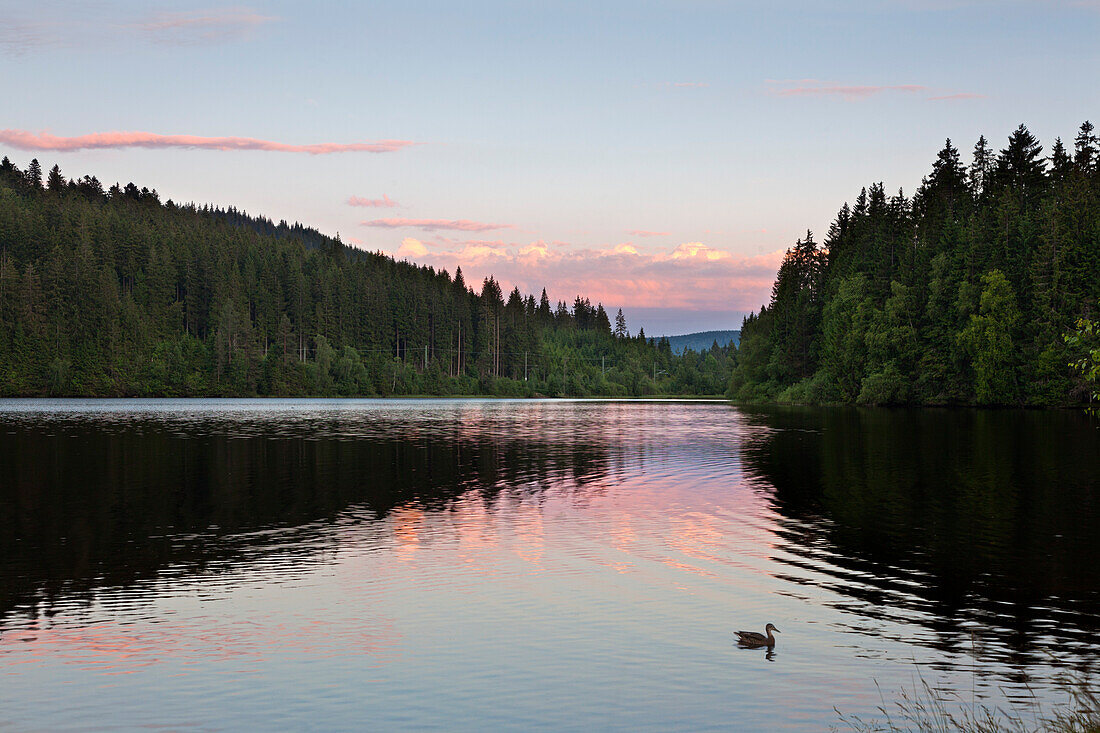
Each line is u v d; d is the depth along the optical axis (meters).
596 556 27.41
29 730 14.74
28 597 22.75
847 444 65.69
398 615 21.16
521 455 60.66
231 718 15.24
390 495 40.72
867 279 134.12
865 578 24.53
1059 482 43.44
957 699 15.89
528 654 18.39
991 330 107.75
